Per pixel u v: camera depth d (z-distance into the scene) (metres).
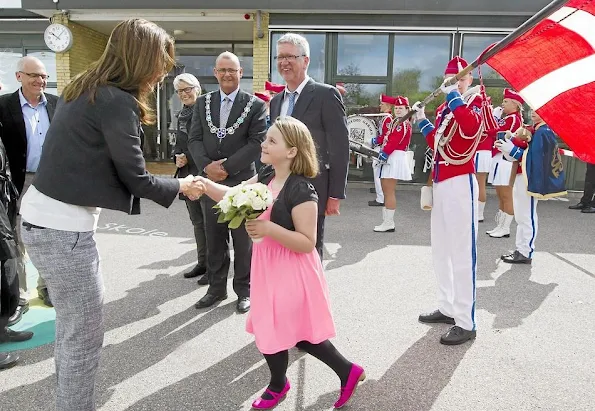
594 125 2.30
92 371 2.20
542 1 9.50
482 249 6.05
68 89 2.13
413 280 4.79
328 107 3.37
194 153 3.98
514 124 6.29
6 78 11.54
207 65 12.97
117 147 2.04
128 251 5.74
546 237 6.80
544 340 3.52
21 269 3.98
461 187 3.37
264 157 2.57
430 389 2.87
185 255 5.61
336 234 6.72
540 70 2.47
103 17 10.34
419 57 10.27
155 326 3.71
